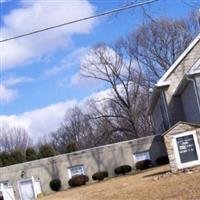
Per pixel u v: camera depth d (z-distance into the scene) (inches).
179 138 869.8
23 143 3142.2
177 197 603.8
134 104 2397.9
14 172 1660.9
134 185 853.2
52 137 3176.7
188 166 860.0
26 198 1625.2
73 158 1658.5
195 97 1182.9
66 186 1636.3
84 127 2923.2
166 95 1348.4
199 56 1336.1
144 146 1630.2
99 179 1582.2
